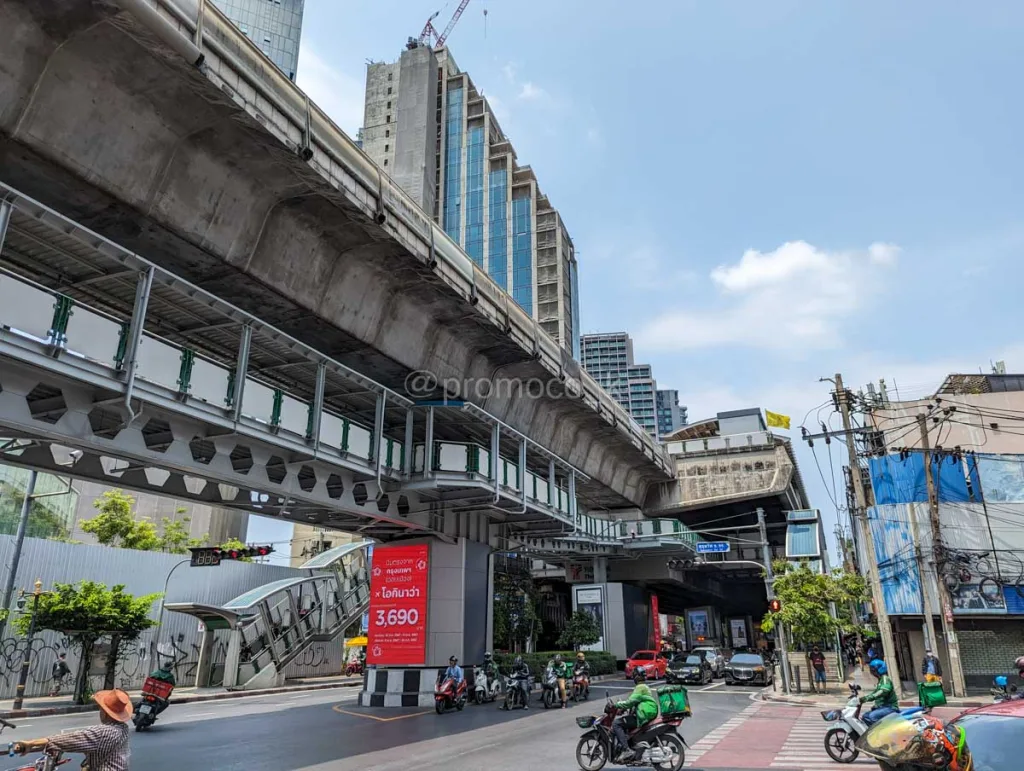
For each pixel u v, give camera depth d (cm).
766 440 4706
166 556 3312
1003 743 618
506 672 2866
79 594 2316
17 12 1016
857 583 2898
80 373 1085
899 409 3288
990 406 3203
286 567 3941
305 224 1576
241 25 8450
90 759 563
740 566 5197
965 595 2634
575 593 4050
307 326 1767
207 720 1925
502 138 12144
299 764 1193
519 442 2420
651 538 3803
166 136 1254
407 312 1988
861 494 2392
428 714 2002
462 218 11088
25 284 1027
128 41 1095
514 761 1195
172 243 1378
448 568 2395
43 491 3906
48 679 2645
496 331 2212
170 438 1409
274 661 3212
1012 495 2730
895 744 663
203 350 1658
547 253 10644
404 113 10500
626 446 3844
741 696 2761
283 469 1770
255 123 1262
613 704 1115
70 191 1213
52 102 1101
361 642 3859
